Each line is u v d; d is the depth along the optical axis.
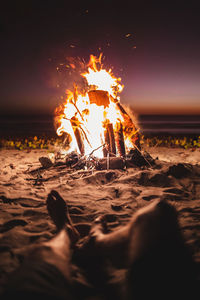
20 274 1.11
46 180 3.95
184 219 2.48
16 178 4.10
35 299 0.98
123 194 3.23
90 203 2.93
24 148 8.85
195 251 1.84
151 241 1.34
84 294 1.45
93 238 1.64
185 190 3.47
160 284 1.31
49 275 1.13
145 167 4.14
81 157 4.38
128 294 1.33
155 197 3.11
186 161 5.85
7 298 0.99
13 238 2.09
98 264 1.65
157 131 26.77
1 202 2.97
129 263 1.38
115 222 2.45
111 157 4.09
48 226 2.34
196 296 1.29
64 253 1.39
